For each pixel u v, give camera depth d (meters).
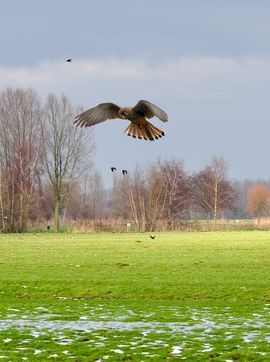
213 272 47.09
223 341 24.73
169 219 118.94
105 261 55.31
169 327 27.62
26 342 24.84
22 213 117.00
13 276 44.88
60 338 25.47
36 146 125.69
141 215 118.56
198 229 117.50
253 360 22.20
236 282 41.25
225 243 77.19
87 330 26.98
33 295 38.94
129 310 32.69
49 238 93.19
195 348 23.58
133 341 24.86
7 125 125.06
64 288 40.09
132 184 121.25
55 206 125.12
